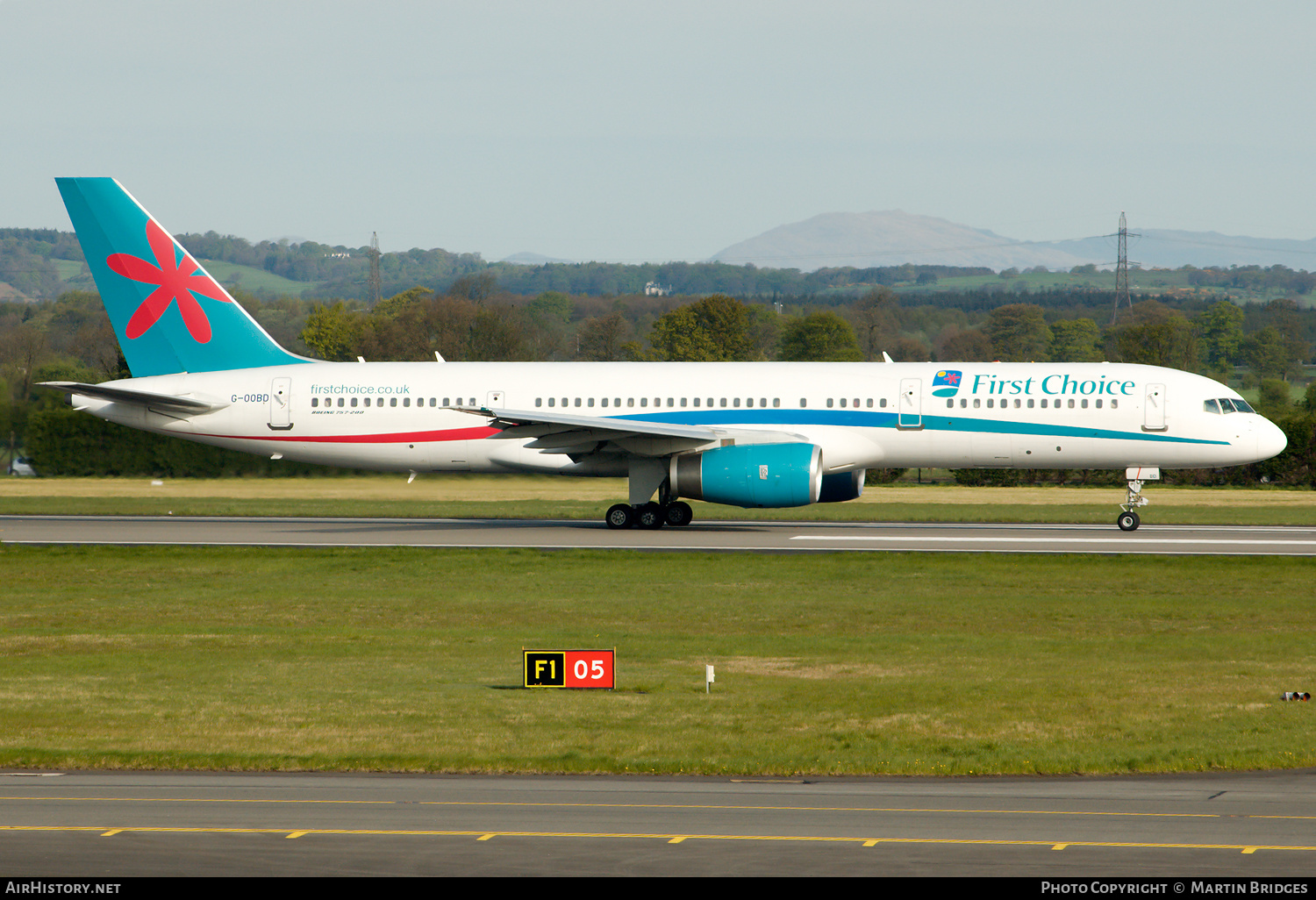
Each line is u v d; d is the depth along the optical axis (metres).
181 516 187.00
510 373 165.38
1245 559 129.88
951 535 154.88
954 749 57.88
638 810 47.41
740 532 158.88
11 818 46.06
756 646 86.88
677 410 159.50
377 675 76.62
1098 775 53.75
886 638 90.19
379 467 168.50
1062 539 149.50
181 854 41.66
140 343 171.38
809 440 156.00
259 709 66.81
